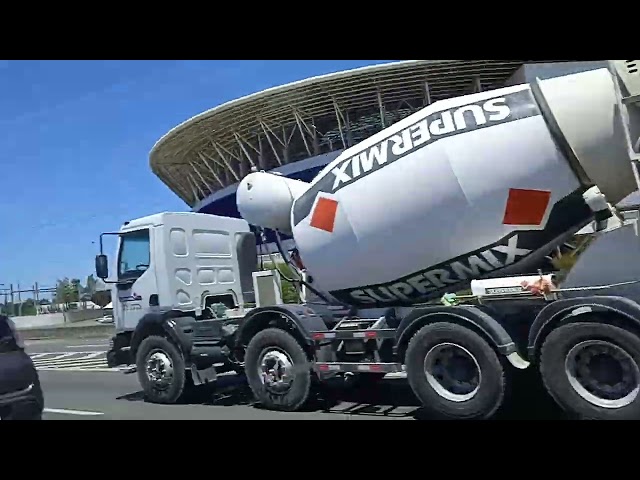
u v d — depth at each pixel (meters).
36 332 28.95
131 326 9.61
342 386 8.12
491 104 6.59
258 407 8.16
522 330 6.25
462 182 6.49
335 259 7.55
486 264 6.76
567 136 6.16
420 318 6.53
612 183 6.18
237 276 10.34
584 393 5.64
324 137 47.53
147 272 9.41
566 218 6.41
